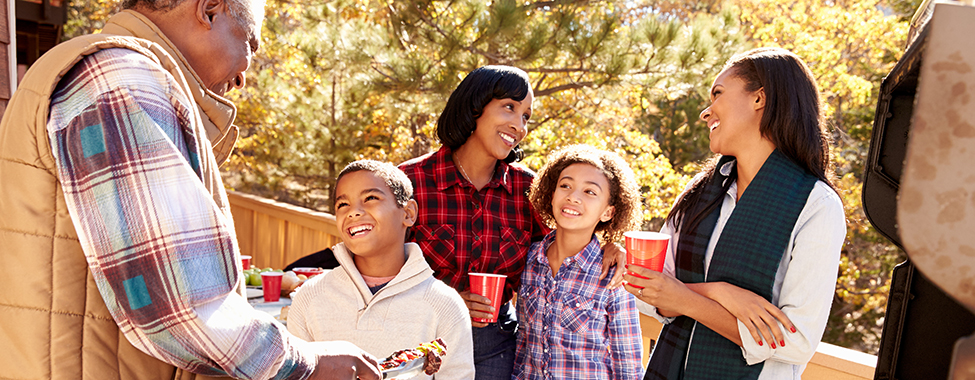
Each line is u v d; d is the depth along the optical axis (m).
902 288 0.86
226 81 1.18
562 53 8.10
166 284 0.85
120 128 0.87
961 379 0.38
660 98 8.22
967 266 0.37
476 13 7.26
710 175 1.58
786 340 1.27
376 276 1.62
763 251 1.32
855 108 11.48
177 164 0.89
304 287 1.65
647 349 2.32
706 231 1.48
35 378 0.89
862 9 11.14
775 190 1.35
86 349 0.91
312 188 11.90
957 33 0.38
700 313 1.34
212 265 0.90
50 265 0.90
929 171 0.38
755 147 1.43
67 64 0.91
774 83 1.36
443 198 2.01
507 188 2.07
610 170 1.92
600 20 7.65
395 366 1.18
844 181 10.97
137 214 0.85
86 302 0.91
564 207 1.84
